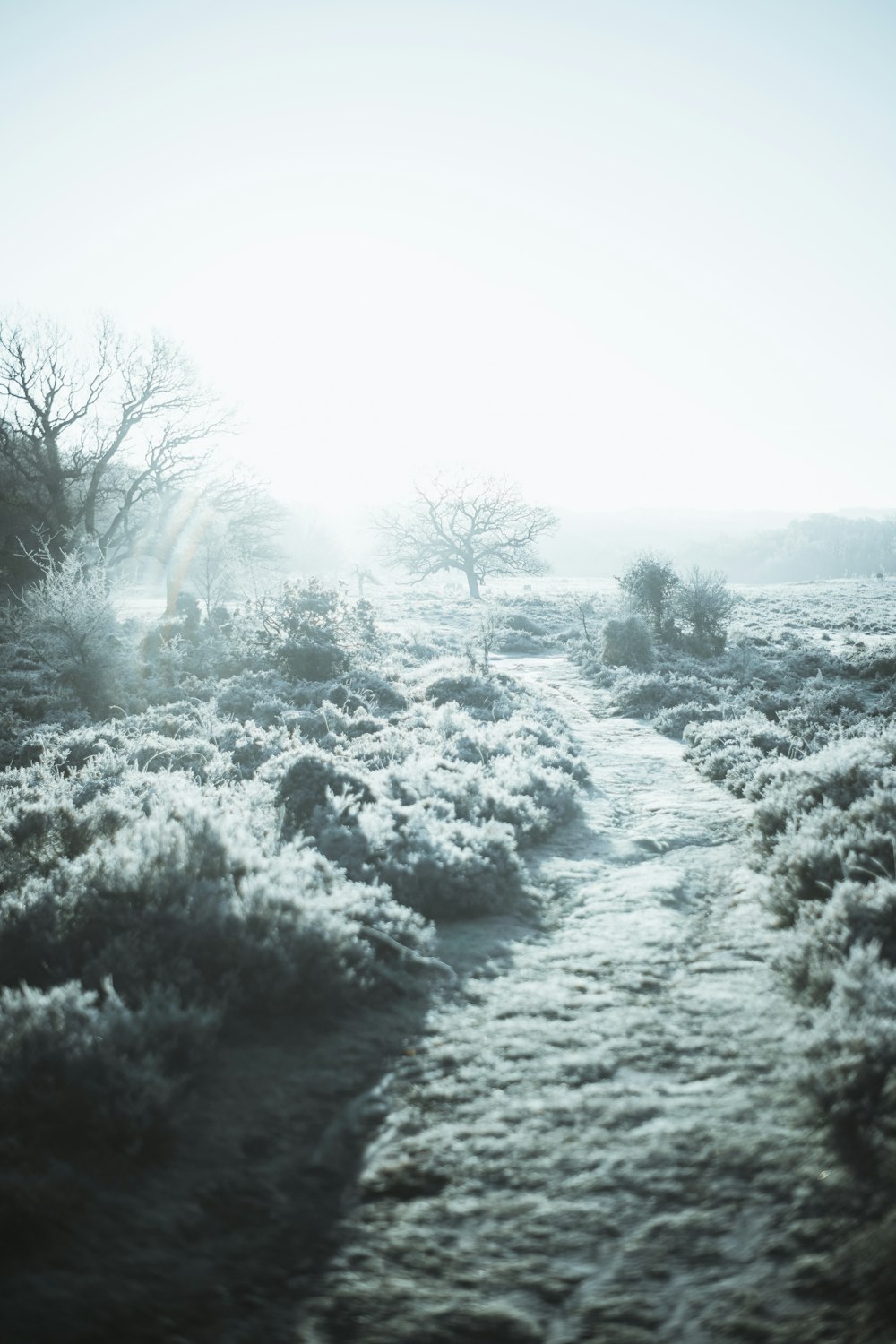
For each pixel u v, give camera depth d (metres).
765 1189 3.49
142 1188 3.60
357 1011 5.43
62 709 20.92
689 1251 3.18
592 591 64.69
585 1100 4.27
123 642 24.95
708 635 30.72
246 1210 3.49
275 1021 5.25
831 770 9.58
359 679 23.27
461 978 5.98
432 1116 4.18
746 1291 2.97
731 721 17.06
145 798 10.55
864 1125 3.81
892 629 40.50
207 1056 4.70
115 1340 2.78
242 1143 3.97
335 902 6.46
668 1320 2.87
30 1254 3.15
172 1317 2.90
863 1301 2.87
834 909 5.99
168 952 5.59
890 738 11.50
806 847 7.28
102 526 47.75
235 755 14.84
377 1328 2.87
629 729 18.30
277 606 27.89
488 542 67.94
